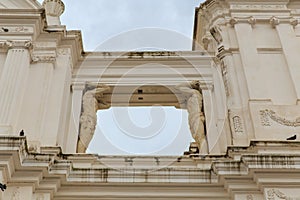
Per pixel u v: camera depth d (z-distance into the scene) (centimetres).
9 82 1392
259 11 1741
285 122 1373
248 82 1490
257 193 1181
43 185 1190
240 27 1686
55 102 1460
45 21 1628
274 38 1653
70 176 1221
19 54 1484
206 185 1223
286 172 1177
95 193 1209
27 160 1195
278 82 1507
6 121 1296
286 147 1252
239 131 1378
